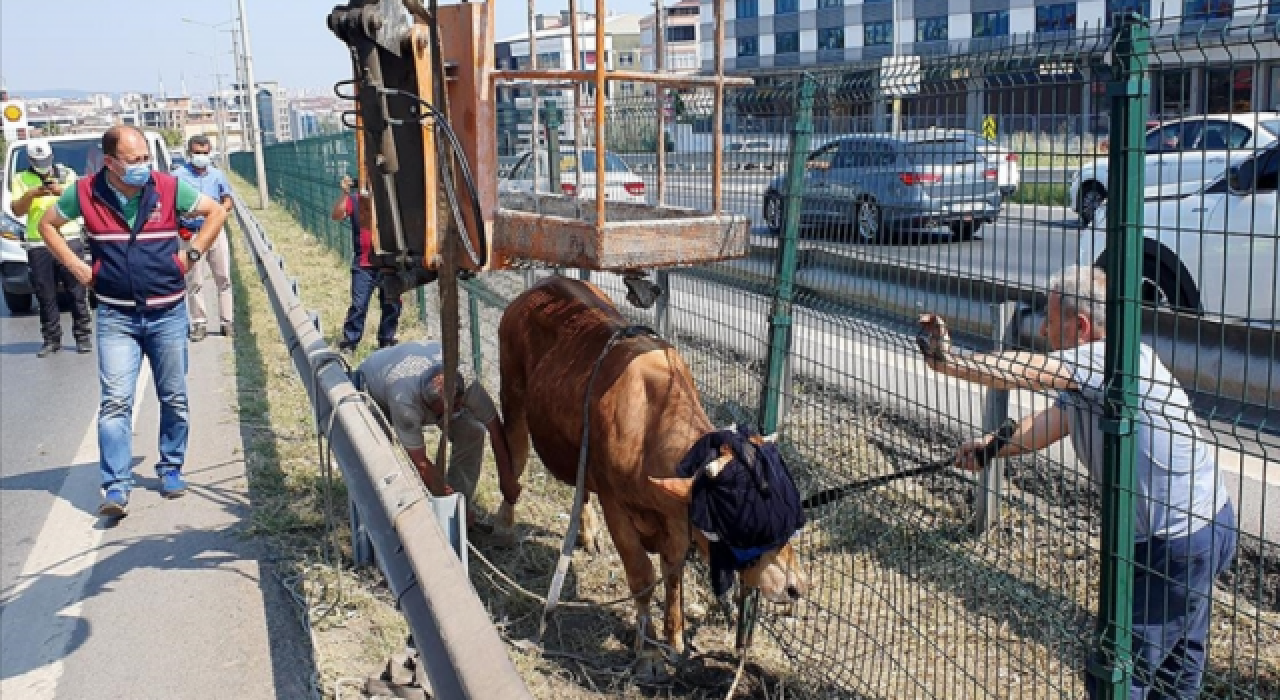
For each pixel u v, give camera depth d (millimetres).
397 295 4848
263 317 13203
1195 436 3146
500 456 5973
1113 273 3113
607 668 4852
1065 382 3395
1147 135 3074
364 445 4211
